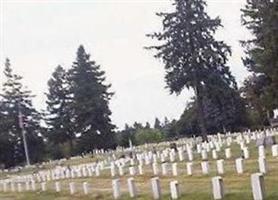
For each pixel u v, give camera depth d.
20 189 38.69
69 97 96.12
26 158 87.19
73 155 92.81
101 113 91.12
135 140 96.88
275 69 51.91
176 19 58.69
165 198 20.83
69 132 94.56
